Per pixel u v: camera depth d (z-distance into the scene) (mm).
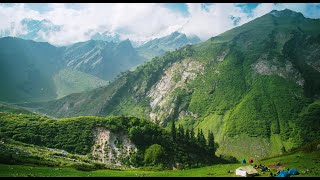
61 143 190000
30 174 96125
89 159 177500
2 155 123562
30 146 172000
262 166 111562
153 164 191750
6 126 188625
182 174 117312
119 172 124438
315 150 127688
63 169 119125
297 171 99875
